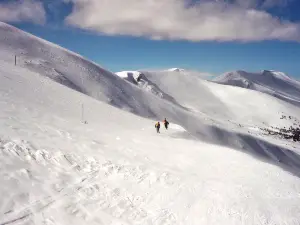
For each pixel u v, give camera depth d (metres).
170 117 90.56
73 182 12.60
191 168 16.89
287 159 79.62
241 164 18.22
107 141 19.33
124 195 12.66
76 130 20.28
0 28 91.94
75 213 10.63
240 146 79.62
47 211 10.19
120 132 24.00
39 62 78.81
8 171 11.51
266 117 194.25
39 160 13.24
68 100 33.31
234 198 13.47
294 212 13.05
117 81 101.50
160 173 15.09
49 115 23.09
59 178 12.54
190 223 11.62
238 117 195.62
